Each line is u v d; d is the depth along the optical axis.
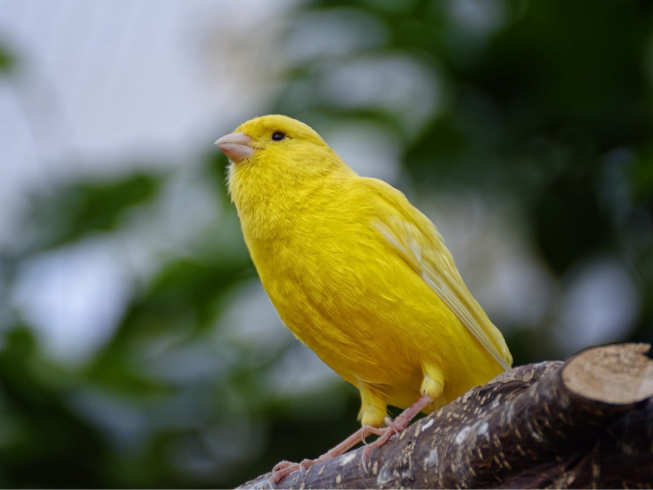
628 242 11.71
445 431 6.21
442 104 12.34
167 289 11.95
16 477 10.75
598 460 5.16
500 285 13.41
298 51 13.02
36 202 12.57
